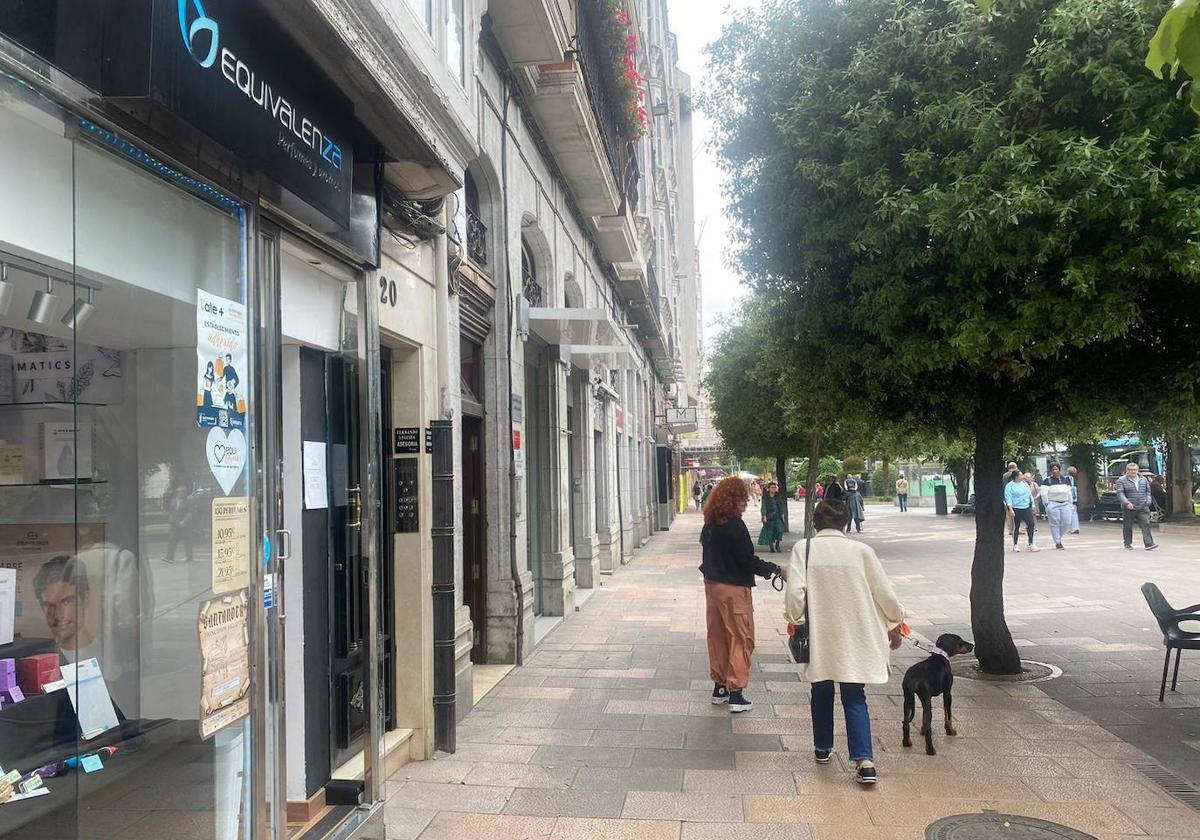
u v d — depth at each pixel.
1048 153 5.55
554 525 11.14
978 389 7.14
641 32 19.41
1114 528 24.42
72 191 2.66
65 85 2.42
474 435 8.35
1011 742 5.59
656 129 26.77
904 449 17.28
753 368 18.77
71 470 2.90
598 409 16.69
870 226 6.09
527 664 8.21
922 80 6.23
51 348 2.80
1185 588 12.40
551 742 5.74
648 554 20.81
